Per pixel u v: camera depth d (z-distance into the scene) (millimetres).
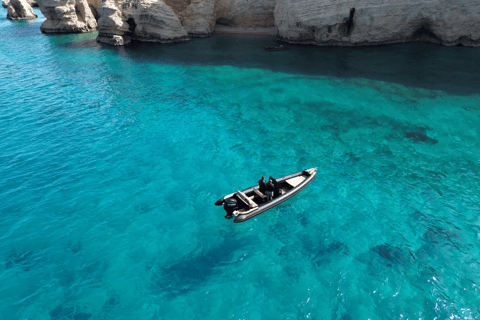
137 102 23531
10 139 18469
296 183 13766
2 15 75875
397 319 8609
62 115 21531
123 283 9836
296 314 8812
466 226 11922
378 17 32375
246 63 32344
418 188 14102
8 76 29578
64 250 11055
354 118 20625
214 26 47219
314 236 11609
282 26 38719
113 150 17375
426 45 34031
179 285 9766
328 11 33531
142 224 12250
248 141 18219
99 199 13633
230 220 12469
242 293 9469
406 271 10109
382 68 28859
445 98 22531
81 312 8938
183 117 21156
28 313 8906
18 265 10445
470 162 15789
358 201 13391
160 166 15961
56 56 36500
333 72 28719
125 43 41719
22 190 14188
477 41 31844
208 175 15211
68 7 48219
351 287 9594
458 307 8938
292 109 22203
